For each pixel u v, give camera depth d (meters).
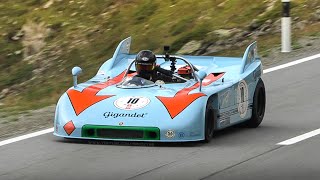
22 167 27.72
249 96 35.62
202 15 66.06
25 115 39.88
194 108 30.78
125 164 27.73
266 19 61.91
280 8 62.91
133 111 30.78
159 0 71.69
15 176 26.34
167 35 64.44
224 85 33.59
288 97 42.56
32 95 58.81
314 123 35.88
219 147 30.62
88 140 31.39
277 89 44.72
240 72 35.97
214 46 60.16
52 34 72.19
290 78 47.31
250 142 31.70
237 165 27.41
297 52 54.19
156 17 68.62
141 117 30.48
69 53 68.00
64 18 73.88
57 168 27.41
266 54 54.59
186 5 68.81
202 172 26.38
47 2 76.88
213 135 33.50
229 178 25.52
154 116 30.48
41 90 59.47
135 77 33.34
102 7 73.75
